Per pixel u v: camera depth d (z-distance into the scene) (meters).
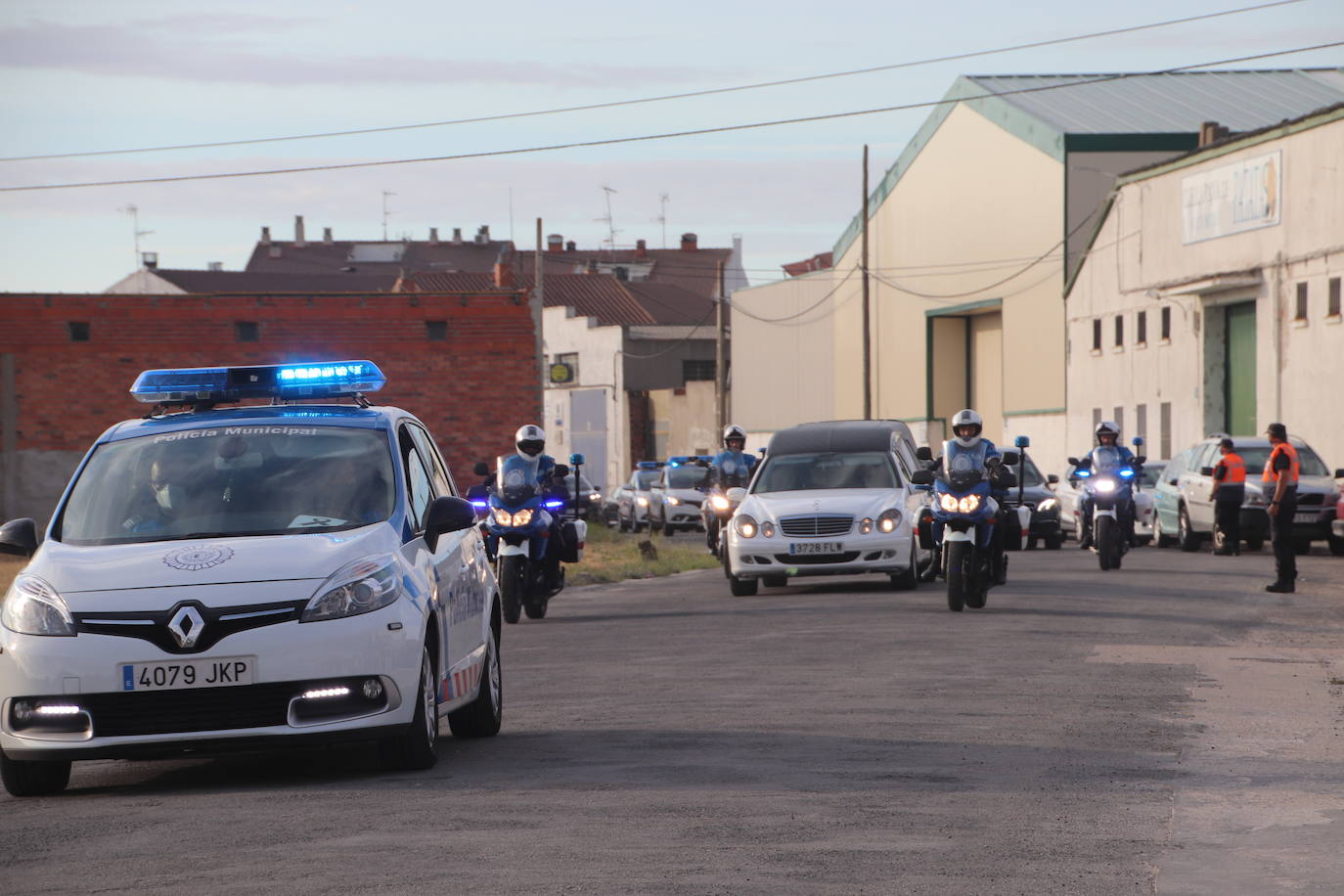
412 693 13.41
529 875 9.84
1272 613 28.41
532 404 77.44
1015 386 95.62
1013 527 30.91
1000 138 96.75
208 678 12.87
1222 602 30.77
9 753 13.13
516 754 14.76
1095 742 14.98
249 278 167.12
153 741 12.87
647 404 137.62
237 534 14.05
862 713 16.91
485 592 16.19
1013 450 56.09
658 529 79.88
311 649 12.96
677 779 13.17
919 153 106.44
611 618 30.33
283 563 13.29
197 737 12.87
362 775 13.84
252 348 75.62
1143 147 90.12
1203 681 19.53
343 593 13.20
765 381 130.00
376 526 14.10
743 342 133.50
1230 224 67.94
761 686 19.33
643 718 16.94
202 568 13.24
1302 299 62.75
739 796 12.38
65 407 74.06
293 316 75.81
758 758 14.14
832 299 119.81
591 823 11.43
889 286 111.19
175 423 15.28
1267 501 46.41
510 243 191.00
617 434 137.75
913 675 20.11
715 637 25.70
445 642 14.45
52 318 74.12
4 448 73.75
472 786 13.00
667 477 78.75
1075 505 55.22
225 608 12.98
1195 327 71.50
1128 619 27.31
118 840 11.29
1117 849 10.61
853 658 22.02
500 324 77.19
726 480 43.16
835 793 12.49
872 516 33.69
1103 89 99.38
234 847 10.88
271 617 13.01
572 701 18.62
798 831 11.10
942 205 103.81
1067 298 86.44
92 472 14.78
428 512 14.70
